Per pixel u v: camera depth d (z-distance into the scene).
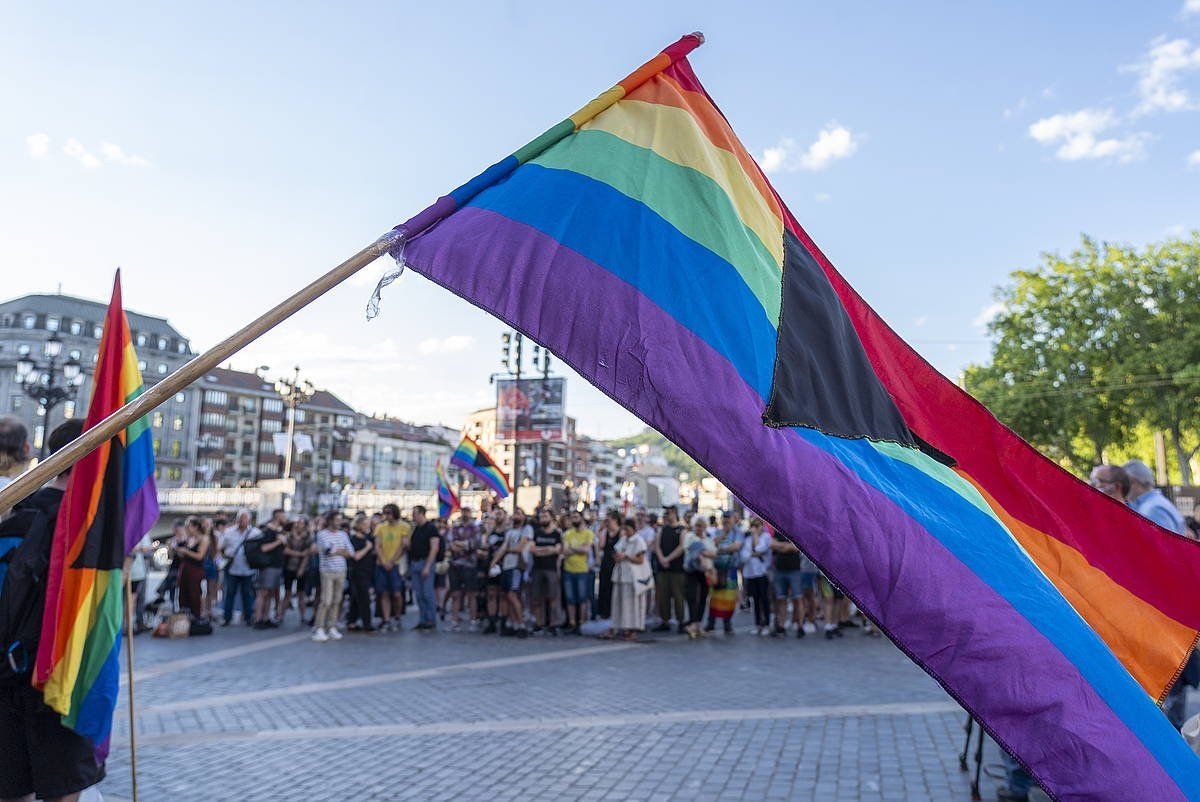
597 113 3.08
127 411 2.29
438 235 2.69
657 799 5.30
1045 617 2.37
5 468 3.68
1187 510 28.19
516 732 7.10
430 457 145.38
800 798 5.30
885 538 2.35
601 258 2.66
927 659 2.26
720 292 2.69
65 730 3.48
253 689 9.30
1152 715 2.31
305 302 2.48
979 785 5.46
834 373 2.84
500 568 14.84
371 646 13.11
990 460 3.33
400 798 5.38
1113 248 38.53
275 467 123.75
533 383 36.50
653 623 16.17
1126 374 37.06
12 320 100.19
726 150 3.15
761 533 14.80
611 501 129.25
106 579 3.57
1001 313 40.88
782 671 10.38
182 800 5.36
